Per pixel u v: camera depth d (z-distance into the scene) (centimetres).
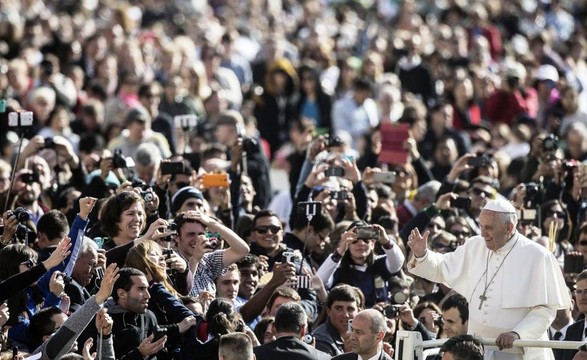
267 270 4491
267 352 3762
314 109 7350
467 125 6975
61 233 4128
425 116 6669
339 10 9575
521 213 4772
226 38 8044
